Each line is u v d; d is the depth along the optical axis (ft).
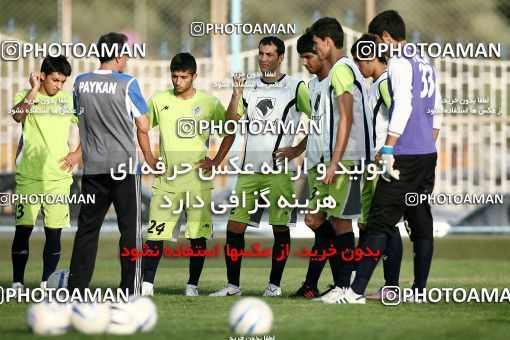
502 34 193.88
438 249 165.17
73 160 101.40
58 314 72.74
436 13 187.21
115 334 72.84
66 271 97.04
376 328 77.87
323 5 197.36
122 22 202.08
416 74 90.33
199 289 112.88
